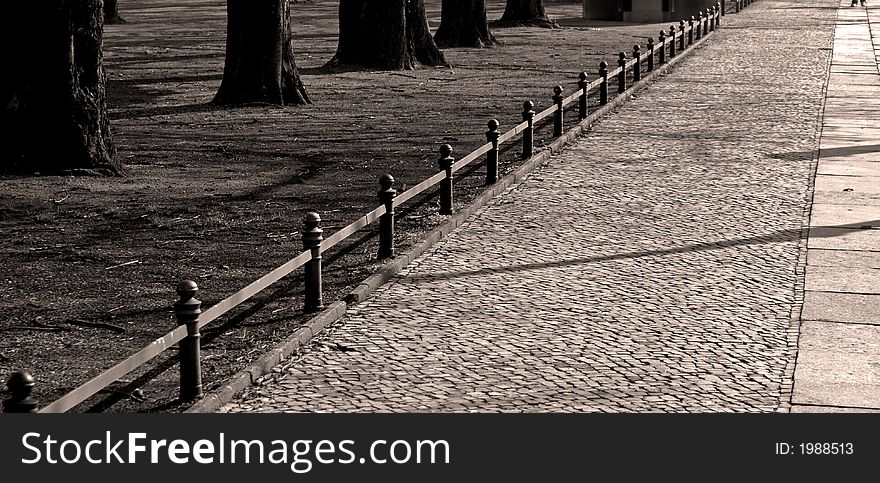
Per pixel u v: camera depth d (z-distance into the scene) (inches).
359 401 358.9
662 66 1448.1
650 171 766.5
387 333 427.5
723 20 2471.7
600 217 629.3
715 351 403.2
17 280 506.0
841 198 676.1
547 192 701.9
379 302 470.6
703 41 1889.8
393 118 1031.0
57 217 635.5
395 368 388.8
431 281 502.9
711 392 363.3
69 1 764.6
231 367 389.4
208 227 610.2
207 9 2989.7
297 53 1705.2
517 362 392.5
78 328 437.4
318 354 404.8
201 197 690.2
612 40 1963.6
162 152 858.8
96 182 740.7
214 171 779.4
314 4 3243.1
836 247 558.6
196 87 1282.0
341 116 1049.5
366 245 569.3
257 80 1126.4
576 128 936.3
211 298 476.1
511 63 1557.6
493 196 690.8
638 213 638.5
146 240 581.9
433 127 971.9
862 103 1114.7
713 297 472.4
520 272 515.5
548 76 1390.3
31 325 441.1
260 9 1123.3
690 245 563.5
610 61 1576.0
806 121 995.9
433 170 773.3
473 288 489.7
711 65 1517.0
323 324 434.9
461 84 1310.3
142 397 362.6
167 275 514.6
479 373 382.3
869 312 450.6
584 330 428.1
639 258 538.3
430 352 404.8
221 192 704.4
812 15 2618.1
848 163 792.3
